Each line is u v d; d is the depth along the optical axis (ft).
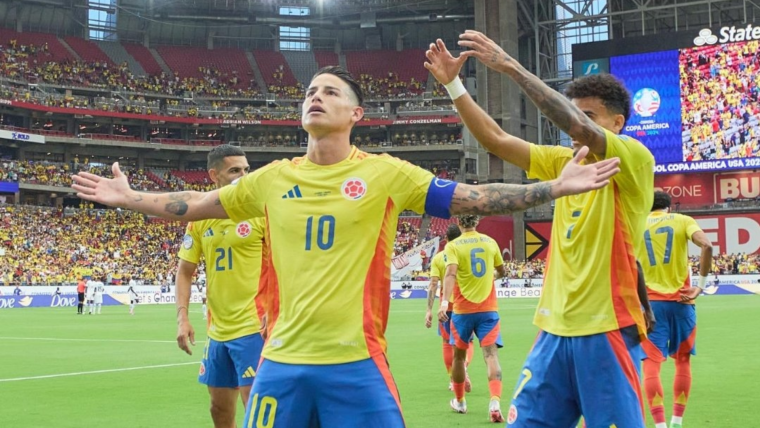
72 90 200.44
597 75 14.84
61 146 196.24
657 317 24.71
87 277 146.92
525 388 14.53
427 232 188.34
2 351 54.60
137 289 147.33
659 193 25.52
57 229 173.27
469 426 25.90
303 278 12.43
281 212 12.88
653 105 156.25
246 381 19.84
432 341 59.72
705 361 42.52
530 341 56.54
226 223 20.31
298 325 12.29
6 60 195.11
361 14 222.07
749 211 158.61
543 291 14.98
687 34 153.89
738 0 186.19
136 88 208.03
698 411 27.53
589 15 193.88
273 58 230.07
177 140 204.74
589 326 13.91
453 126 204.54
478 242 28.96
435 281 35.50
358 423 11.93
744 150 148.56
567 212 14.67
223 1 219.20
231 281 20.27
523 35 198.90
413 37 232.12
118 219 186.50
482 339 28.30
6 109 188.03
